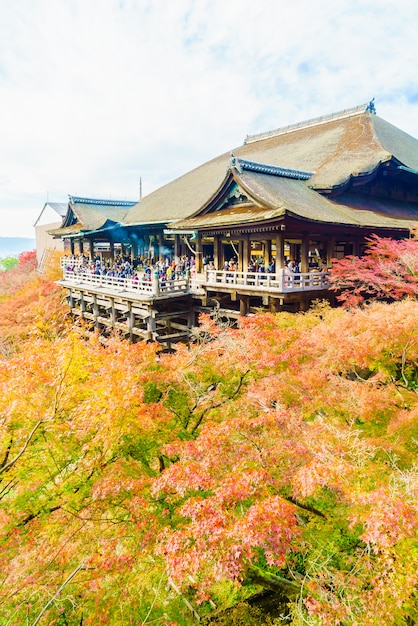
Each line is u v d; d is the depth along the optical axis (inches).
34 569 196.1
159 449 263.6
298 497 216.5
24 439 219.6
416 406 252.5
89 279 907.4
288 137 1234.6
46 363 252.8
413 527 157.3
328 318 408.8
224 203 689.6
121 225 1045.2
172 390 314.0
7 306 927.0
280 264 559.2
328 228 568.1
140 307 716.7
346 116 1131.9
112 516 225.6
